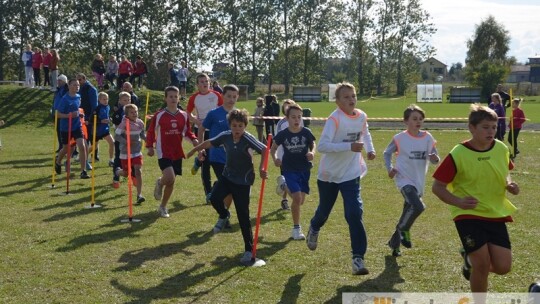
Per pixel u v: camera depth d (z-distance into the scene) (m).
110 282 6.04
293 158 7.98
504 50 86.44
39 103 27.89
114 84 32.12
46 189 11.47
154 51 57.22
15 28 56.09
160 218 9.00
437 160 7.07
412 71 79.88
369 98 69.62
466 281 6.08
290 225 8.63
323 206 6.55
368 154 6.60
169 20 57.59
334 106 44.88
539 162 16.23
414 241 7.67
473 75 66.88
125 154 10.28
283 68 71.75
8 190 11.30
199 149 7.00
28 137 22.88
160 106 29.73
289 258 6.92
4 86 29.23
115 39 56.09
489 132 4.91
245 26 66.50
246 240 6.78
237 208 6.84
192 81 54.38
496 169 4.93
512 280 6.06
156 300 5.53
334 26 73.06
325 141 6.23
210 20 59.44
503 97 21.19
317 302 5.50
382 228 8.40
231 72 67.81
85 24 55.06
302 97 56.97
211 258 6.90
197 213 9.35
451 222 8.73
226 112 8.66
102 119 14.26
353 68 82.06
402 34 78.31
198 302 5.49
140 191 10.20
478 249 4.83
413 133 7.03
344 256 6.99
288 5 70.56
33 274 6.27
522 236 7.90
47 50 30.03
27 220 8.77
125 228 8.32
